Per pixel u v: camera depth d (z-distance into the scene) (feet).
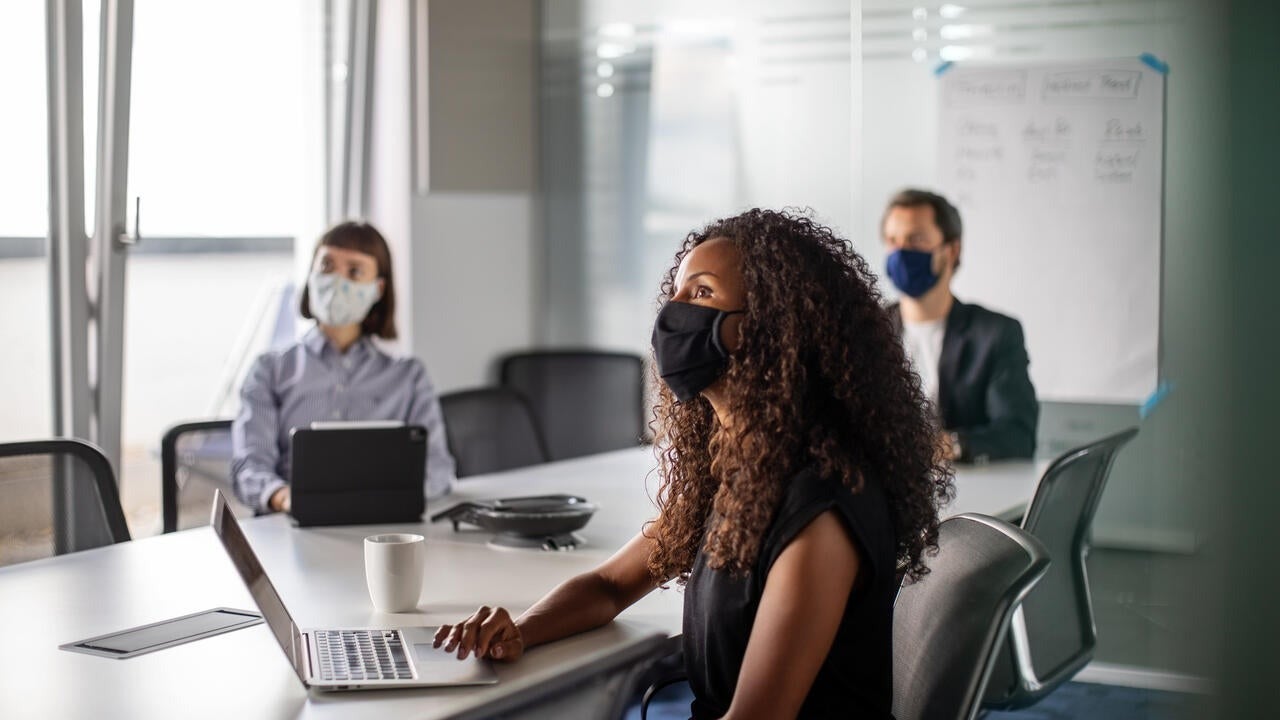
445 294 15.76
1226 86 13.26
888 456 5.19
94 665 5.37
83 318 12.05
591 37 16.65
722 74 15.84
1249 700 13.01
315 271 10.28
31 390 11.84
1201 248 13.47
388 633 5.83
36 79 11.43
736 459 5.21
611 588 6.15
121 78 11.91
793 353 5.13
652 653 5.90
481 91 15.84
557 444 16.78
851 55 14.98
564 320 17.20
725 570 5.18
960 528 6.02
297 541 8.00
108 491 8.32
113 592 6.69
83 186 11.84
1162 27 13.50
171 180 13.00
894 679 5.78
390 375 10.63
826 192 15.26
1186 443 13.56
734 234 5.45
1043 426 14.21
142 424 13.01
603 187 16.84
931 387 13.06
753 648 4.84
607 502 9.43
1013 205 14.20
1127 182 13.70
